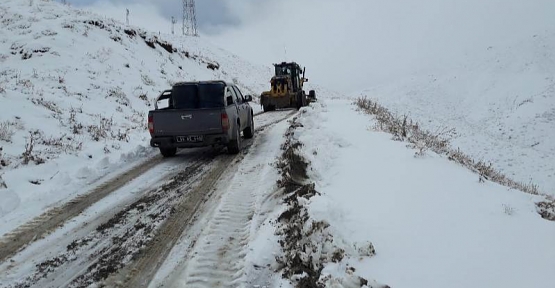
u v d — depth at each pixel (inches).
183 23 2536.9
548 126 1381.6
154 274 179.0
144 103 770.8
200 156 402.6
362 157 304.2
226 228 221.1
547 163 848.3
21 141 386.9
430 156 308.7
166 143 386.6
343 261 156.2
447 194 223.0
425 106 1943.9
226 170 339.0
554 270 141.3
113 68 869.2
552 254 153.1
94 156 395.2
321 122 470.0
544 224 183.5
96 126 502.6
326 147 322.7
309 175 262.1
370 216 193.3
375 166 279.7
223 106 397.4
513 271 141.6
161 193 285.9
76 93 669.3
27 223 237.0
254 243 200.2
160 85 925.2
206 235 213.9
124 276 178.5
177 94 418.9
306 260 163.9
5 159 337.7
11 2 1072.8
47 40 858.8
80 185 309.3
